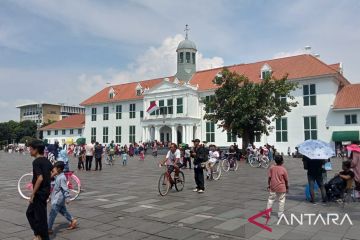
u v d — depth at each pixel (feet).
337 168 77.41
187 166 87.71
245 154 108.06
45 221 20.72
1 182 53.57
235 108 105.60
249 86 107.55
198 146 42.04
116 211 30.78
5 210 31.68
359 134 131.34
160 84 185.47
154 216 28.73
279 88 105.70
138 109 201.36
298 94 147.33
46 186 20.86
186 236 23.08
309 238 22.54
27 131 350.43
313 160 34.47
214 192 41.88
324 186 35.22
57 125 251.39
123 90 218.59
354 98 137.18
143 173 69.05
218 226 25.52
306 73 146.41
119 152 162.40
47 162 21.16
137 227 25.35
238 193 41.04
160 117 183.52
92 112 224.12
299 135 145.69
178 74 200.85
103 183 51.67
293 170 72.08
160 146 164.45
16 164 100.68
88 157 76.33
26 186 38.99
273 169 28.55
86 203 34.65
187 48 199.52
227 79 109.19
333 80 141.18
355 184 36.14
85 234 23.68
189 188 45.50
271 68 160.97
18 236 23.41
